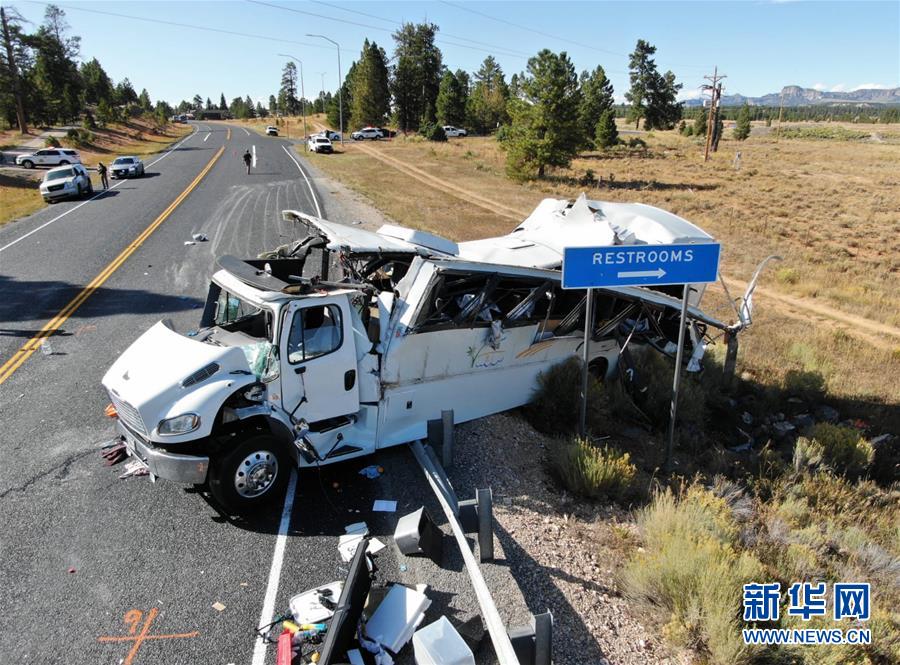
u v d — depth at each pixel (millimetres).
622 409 9242
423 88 97188
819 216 30766
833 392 11250
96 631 4625
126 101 150625
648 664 4672
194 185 32750
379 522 6031
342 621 4191
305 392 6289
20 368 9695
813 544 6344
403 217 24375
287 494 6457
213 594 5031
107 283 14602
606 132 67125
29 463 6953
